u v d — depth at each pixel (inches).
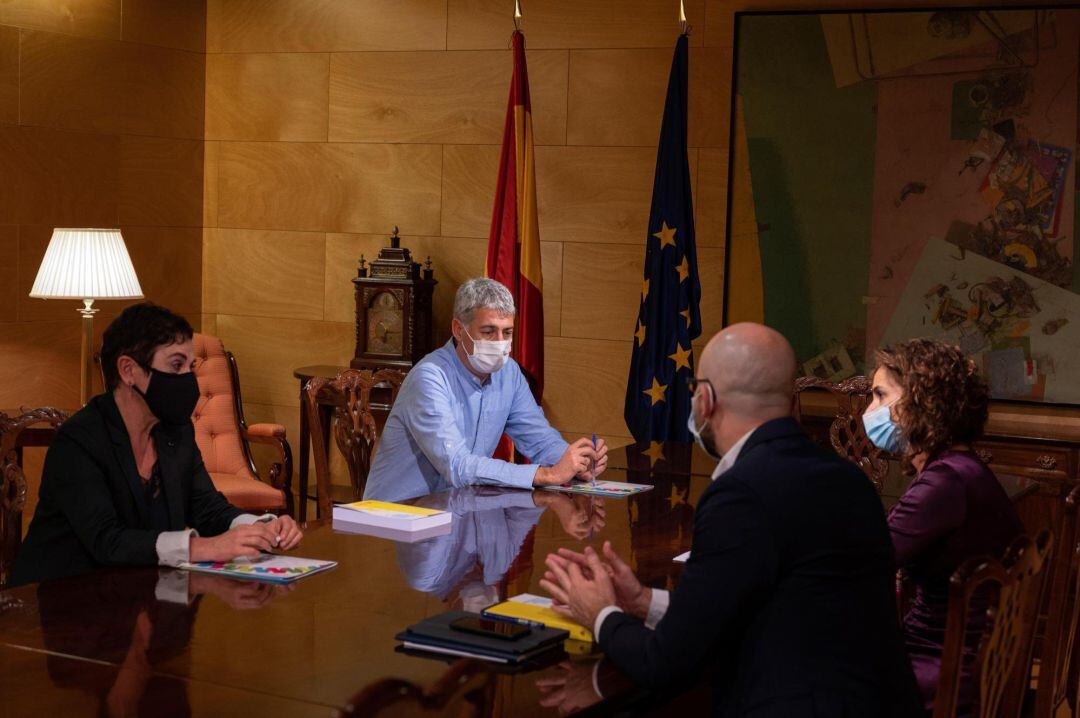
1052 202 199.2
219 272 261.3
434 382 139.9
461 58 238.1
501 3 233.6
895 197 207.8
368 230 248.5
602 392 230.8
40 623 79.9
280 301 257.0
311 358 255.6
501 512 122.0
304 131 251.9
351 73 246.8
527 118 193.9
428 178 242.7
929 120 205.0
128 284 207.2
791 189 213.6
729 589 70.2
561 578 81.3
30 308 229.3
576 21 227.0
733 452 77.8
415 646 76.5
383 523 115.0
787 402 77.9
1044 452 186.5
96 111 238.7
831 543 71.6
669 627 71.1
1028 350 201.8
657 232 192.5
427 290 231.0
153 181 250.7
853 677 69.5
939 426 100.6
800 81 211.6
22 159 226.1
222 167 259.3
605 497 131.6
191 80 256.1
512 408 151.3
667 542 110.0
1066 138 197.9
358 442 157.1
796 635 70.1
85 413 100.9
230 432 214.5
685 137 191.3
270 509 204.8
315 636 78.1
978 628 97.3
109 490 99.7
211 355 217.8
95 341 239.9
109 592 87.9
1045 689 104.6
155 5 247.8
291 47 251.3
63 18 231.1
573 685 70.6
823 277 213.0
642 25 222.8
